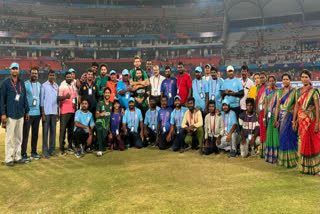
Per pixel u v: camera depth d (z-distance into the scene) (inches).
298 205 130.3
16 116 221.8
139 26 1841.8
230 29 1878.7
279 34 1712.6
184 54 1747.0
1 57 1486.2
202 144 263.3
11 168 212.1
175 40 1764.3
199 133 262.5
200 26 1808.6
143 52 1702.8
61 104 264.7
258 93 244.5
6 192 157.0
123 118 287.7
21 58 1515.7
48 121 252.4
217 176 181.0
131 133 293.3
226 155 251.8
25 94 231.0
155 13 1889.8
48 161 235.3
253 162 221.6
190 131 271.6
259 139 246.1
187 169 200.2
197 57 1667.1
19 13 1667.1
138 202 137.8
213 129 257.3
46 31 1663.4
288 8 1684.3
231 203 134.0
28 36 1573.6
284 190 151.6
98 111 268.5
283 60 1485.0
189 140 270.4
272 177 177.0
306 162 184.2
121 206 133.3
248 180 171.2
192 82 304.5
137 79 309.6
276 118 213.2
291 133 202.1
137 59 305.1
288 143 202.2
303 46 1585.9
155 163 221.8
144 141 305.7
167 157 245.3
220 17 1772.9
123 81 307.0
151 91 315.0
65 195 150.5
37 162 231.8
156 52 1720.0
